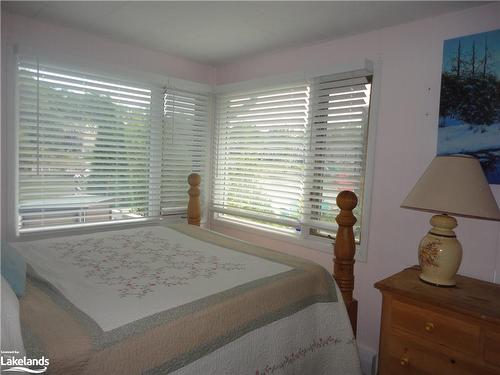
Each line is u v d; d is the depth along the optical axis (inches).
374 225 87.4
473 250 71.6
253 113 114.5
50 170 93.6
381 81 85.4
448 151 74.2
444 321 59.2
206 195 129.5
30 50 86.0
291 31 90.3
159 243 82.4
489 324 54.3
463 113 72.0
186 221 124.7
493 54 68.3
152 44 104.7
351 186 92.0
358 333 90.9
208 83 127.5
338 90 93.0
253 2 74.9
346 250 70.8
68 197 97.5
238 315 51.1
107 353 38.2
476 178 60.2
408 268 75.1
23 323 41.1
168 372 42.3
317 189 98.7
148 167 113.7
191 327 45.6
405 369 64.4
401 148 82.4
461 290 63.2
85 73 96.9
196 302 49.8
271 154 110.0
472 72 70.8
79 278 58.1
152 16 84.3
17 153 87.7
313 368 61.1
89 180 100.7
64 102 94.3
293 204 104.1
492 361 54.5
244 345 50.7
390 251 84.8
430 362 61.1
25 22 86.5
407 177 81.5
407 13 76.3
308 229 102.4
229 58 116.7
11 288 43.2
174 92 117.1
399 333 64.8
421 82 78.8
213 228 129.3
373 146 86.7
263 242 114.0
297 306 59.8
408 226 81.7
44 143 92.2
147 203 114.9
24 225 91.4
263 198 112.3
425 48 78.2
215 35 95.4
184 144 122.0
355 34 90.0
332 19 81.6
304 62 101.9
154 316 45.1
